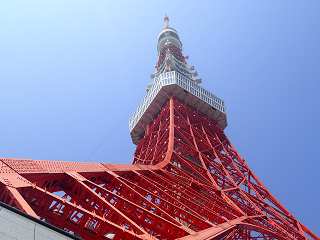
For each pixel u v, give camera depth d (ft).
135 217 63.67
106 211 61.82
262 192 212.64
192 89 306.55
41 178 56.03
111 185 82.89
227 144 272.10
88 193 63.16
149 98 312.09
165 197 103.45
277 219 175.52
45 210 44.16
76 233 46.34
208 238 66.39
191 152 210.38
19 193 37.99
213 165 211.00
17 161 55.16
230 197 165.99
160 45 477.36
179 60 423.23
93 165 84.69
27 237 26.22
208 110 317.42
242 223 114.01
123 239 46.09
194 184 159.33
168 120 251.19
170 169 165.78
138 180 103.91
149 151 228.84
